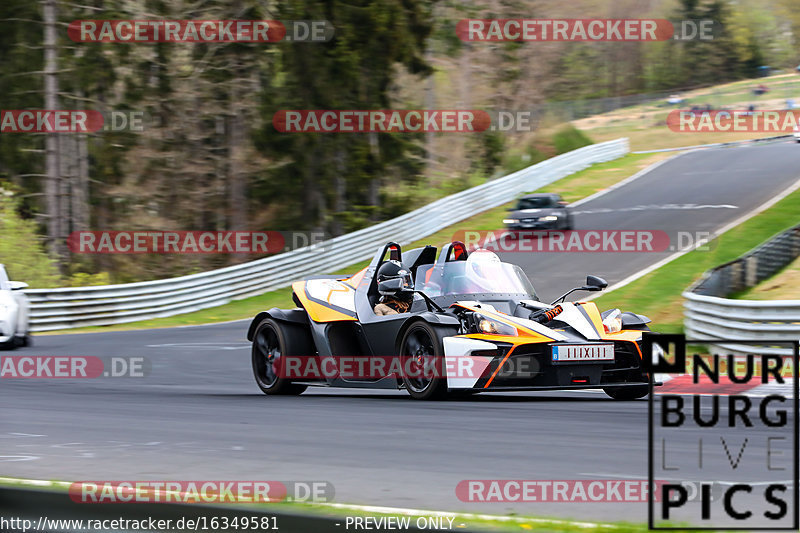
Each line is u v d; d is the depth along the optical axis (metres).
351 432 17.03
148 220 109.31
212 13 106.62
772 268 49.66
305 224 106.50
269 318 25.72
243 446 15.39
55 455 14.48
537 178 111.19
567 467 13.05
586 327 22.70
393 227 85.06
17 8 100.12
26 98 101.31
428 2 108.62
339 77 101.38
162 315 65.06
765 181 99.31
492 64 128.25
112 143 105.44
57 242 87.81
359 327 24.39
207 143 114.62
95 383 30.09
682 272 60.53
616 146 136.88
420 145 114.94
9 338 41.50
